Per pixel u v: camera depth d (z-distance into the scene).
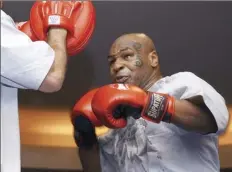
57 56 1.17
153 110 1.18
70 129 1.72
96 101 1.20
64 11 1.33
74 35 1.34
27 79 1.04
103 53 1.77
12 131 1.11
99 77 1.76
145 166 1.38
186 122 1.19
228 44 1.75
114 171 1.57
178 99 1.29
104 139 1.59
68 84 1.75
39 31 1.34
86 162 1.62
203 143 1.38
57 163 1.71
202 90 1.23
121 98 1.17
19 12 1.80
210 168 1.38
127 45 1.52
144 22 1.78
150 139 1.38
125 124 1.22
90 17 1.40
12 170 1.09
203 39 1.76
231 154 1.67
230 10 1.77
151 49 1.56
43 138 1.72
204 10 1.77
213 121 1.21
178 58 1.75
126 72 1.50
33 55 1.04
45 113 1.73
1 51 1.00
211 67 1.74
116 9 1.79
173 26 1.77
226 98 1.72
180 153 1.35
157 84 1.43
